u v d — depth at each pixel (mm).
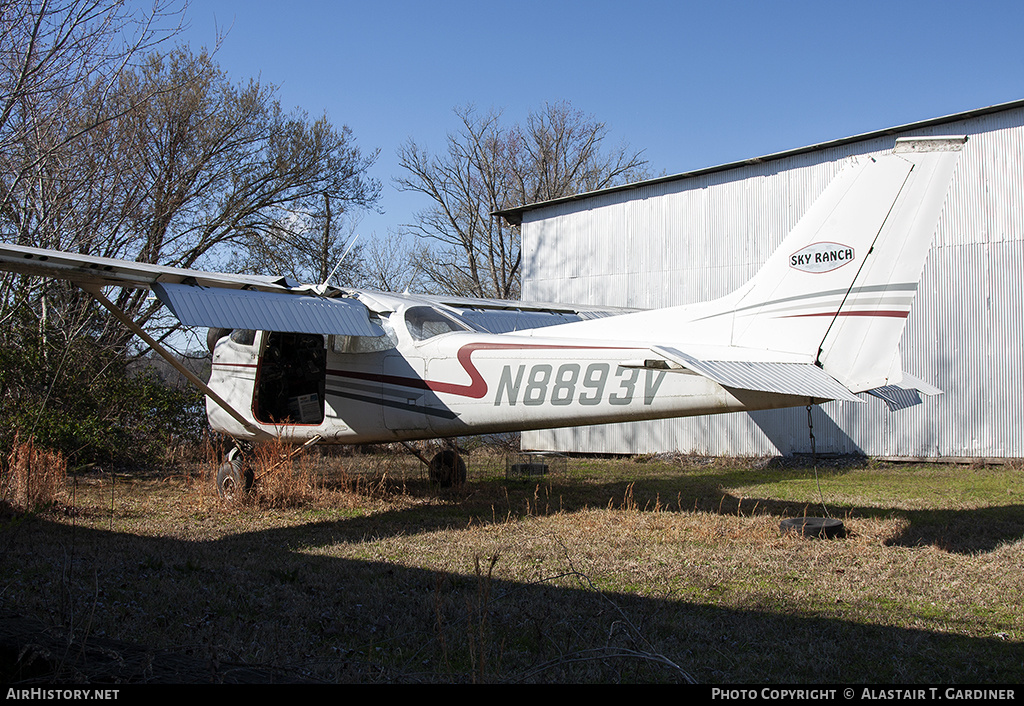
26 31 10352
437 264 33062
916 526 6320
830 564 5031
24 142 10844
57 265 6199
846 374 5582
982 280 11047
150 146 16938
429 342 7738
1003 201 10891
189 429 12352
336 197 21609
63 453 10172
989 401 10945
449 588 4449
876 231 5523
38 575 4594
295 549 5598
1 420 9938
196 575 4719
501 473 11141
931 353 11445
